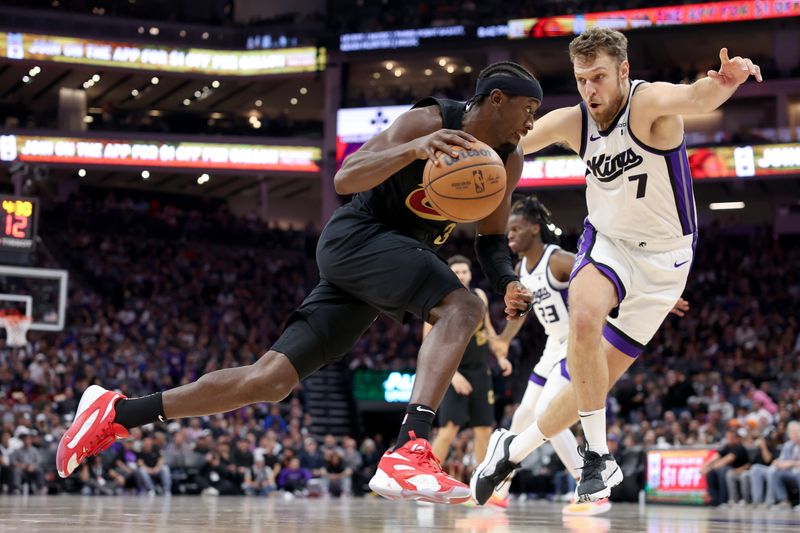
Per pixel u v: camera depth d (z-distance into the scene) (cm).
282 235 2892
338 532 317
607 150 380
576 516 602
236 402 349
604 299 379
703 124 2638
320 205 3328
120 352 2038
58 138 2566
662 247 390
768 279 2388
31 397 1752
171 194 3241
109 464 1508
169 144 2627
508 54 2645
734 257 2483
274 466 1608
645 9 2459
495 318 2395
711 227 2600
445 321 322
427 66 2820
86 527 320
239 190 3234
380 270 330
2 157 2520
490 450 429
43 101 3044
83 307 2322
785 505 1152
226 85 2912
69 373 1872
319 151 2672
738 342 2091
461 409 734
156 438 1545
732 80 330
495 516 568
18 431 1474
